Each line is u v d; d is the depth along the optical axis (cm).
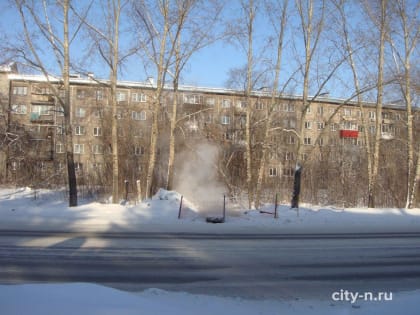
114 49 1841
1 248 838
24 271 662
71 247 865
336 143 3703
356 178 2622
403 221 1553
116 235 1041
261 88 2208
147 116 3591
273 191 2523
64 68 1756
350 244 1002
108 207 1650
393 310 486
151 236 1043
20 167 2925
